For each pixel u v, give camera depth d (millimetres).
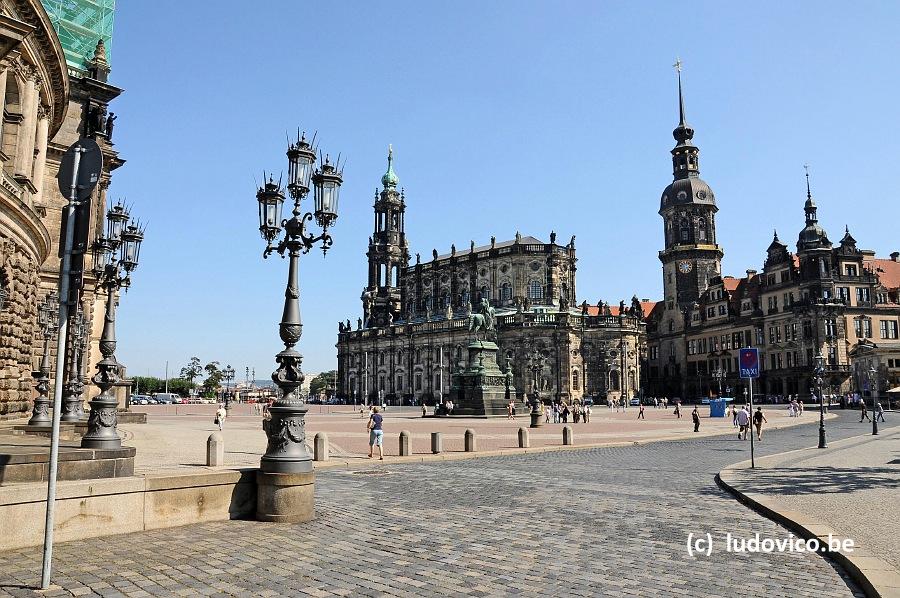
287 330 17422
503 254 154875
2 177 29312
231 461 29734
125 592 10844
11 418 35094
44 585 10859
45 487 14086
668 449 40906
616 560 13234
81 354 39625
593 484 24406
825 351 124000
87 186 11297
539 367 139500
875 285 127875
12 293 33781
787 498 19594
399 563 12867
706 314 158375
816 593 11172
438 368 156750
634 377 144625
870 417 84125
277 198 18328
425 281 172250
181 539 14695
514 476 26906
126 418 58656
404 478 26234
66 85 38062
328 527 16172
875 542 13938
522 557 13414
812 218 129875
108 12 60844
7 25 20828
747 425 50094
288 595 10828
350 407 154375
